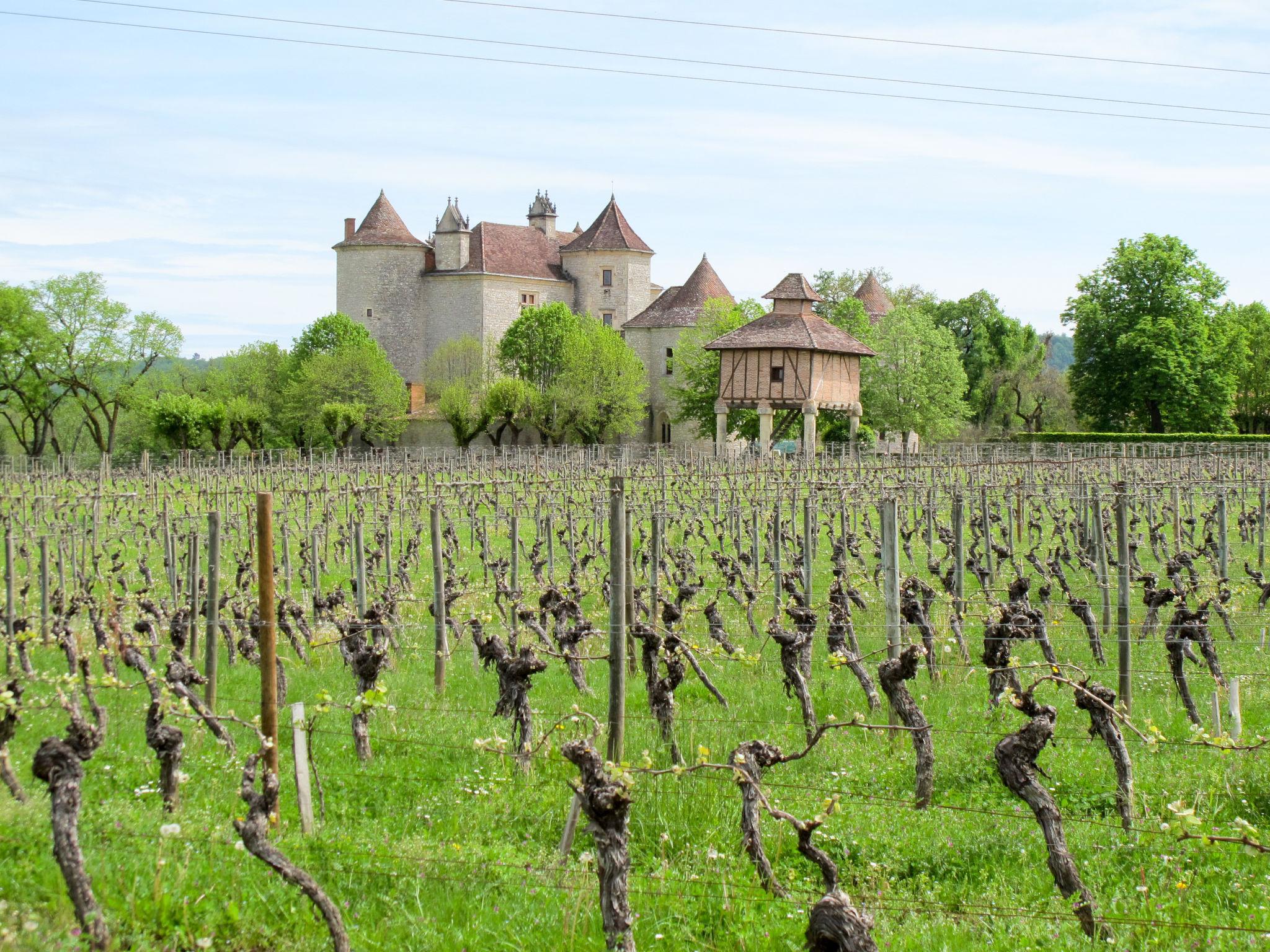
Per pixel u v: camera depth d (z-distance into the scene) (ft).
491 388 252.62
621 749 34.06
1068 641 52.24
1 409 294.05
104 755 34.01
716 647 45.47
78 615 56.70
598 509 94.02
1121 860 28.07
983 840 28.89
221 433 250.37
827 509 91.09
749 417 220.64
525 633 52.65
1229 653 50.24
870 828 29.60
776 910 25.14
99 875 24.79
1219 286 233.14
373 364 257.55
